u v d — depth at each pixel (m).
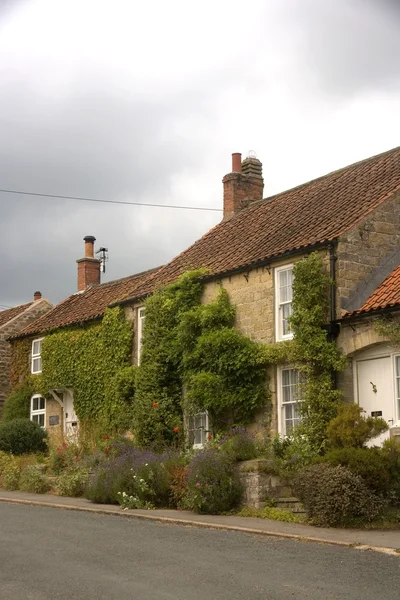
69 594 9.00
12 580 9.70
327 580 9.66
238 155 28.81
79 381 28.36
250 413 20.39
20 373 32.75
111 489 18.00
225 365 20.47
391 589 9.23
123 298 26.45
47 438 27.06
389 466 14.53
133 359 25.75
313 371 18.56
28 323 36.91
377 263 19.34
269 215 25.11
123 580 9.66
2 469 23.28
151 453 19.08
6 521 14.91
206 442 20.16
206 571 10.15
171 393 23.06
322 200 23.23
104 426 26.17
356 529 13.73
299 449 17.53
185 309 22.89
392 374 17.56
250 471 16.33
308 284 18.83
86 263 35.22
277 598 8.81
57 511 16.86
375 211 19.61
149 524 14.64
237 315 21.55
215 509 15.96
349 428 15.79
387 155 24.00
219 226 27.48
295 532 13.31
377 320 17.53
